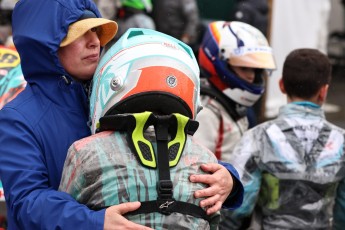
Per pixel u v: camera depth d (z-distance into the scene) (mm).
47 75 2264
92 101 2162
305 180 3008
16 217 2070
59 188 2074
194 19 7887
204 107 3621
